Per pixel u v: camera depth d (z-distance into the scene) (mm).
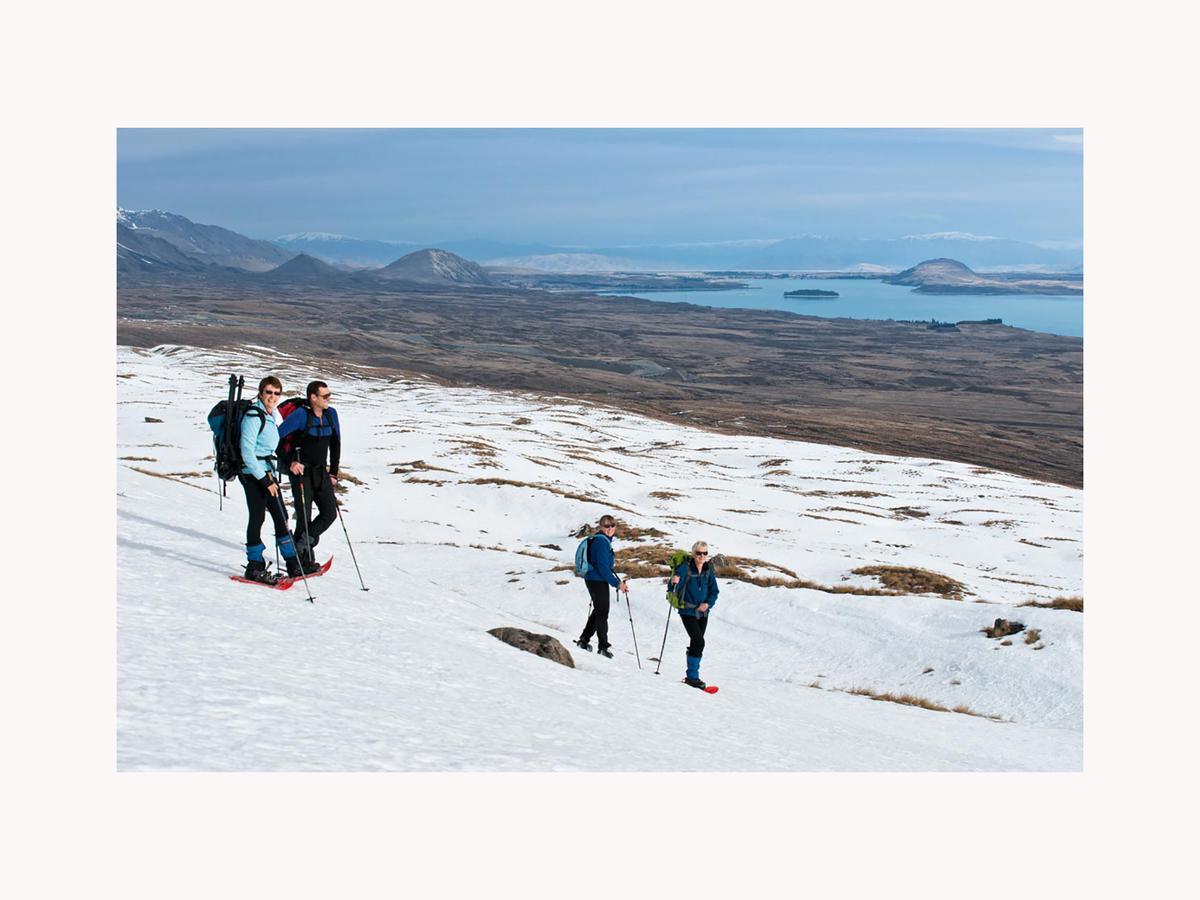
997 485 115812
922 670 27031
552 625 30969
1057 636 27531
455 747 9516
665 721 14297
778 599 33562
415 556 43156
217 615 12688
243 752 7957
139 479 30688
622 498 84188
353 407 157000
